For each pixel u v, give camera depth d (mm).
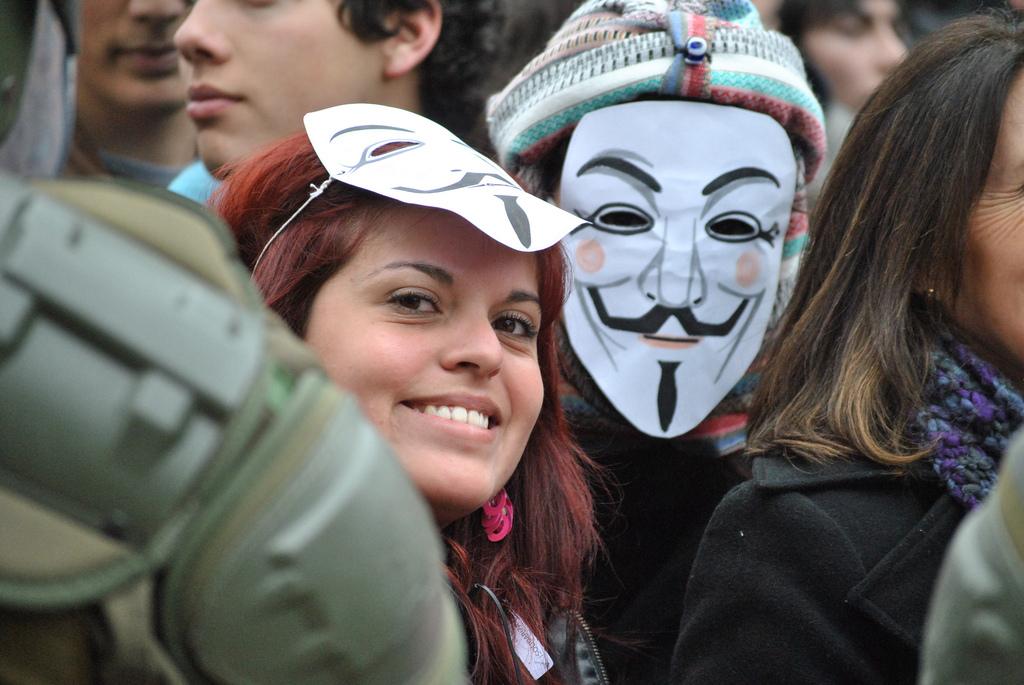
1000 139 6113
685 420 7730
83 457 2729
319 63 8531
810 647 5727
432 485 5492
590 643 6426
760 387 6703
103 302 2756
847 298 6461
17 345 2695
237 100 8492
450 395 5527
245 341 2885
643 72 7637
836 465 6066
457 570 5977
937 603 3301
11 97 3408
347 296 5539
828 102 12242
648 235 7730
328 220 5605
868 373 6184
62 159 4012
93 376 2738
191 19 8523
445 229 5566
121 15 9266
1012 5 11062
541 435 6547
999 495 3166
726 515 6105
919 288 6293
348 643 2953
